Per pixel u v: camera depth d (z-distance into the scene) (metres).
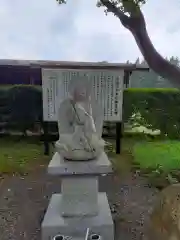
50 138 7.14
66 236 2.35
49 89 5.29
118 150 5.89
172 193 2.13
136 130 7.34
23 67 7.46
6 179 4.45
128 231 2.73
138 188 4.00
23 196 3.75
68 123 2.50
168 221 1.84
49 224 2.42
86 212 2.51
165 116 7.07
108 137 7.32
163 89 7.12
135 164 5.09
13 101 7.19
